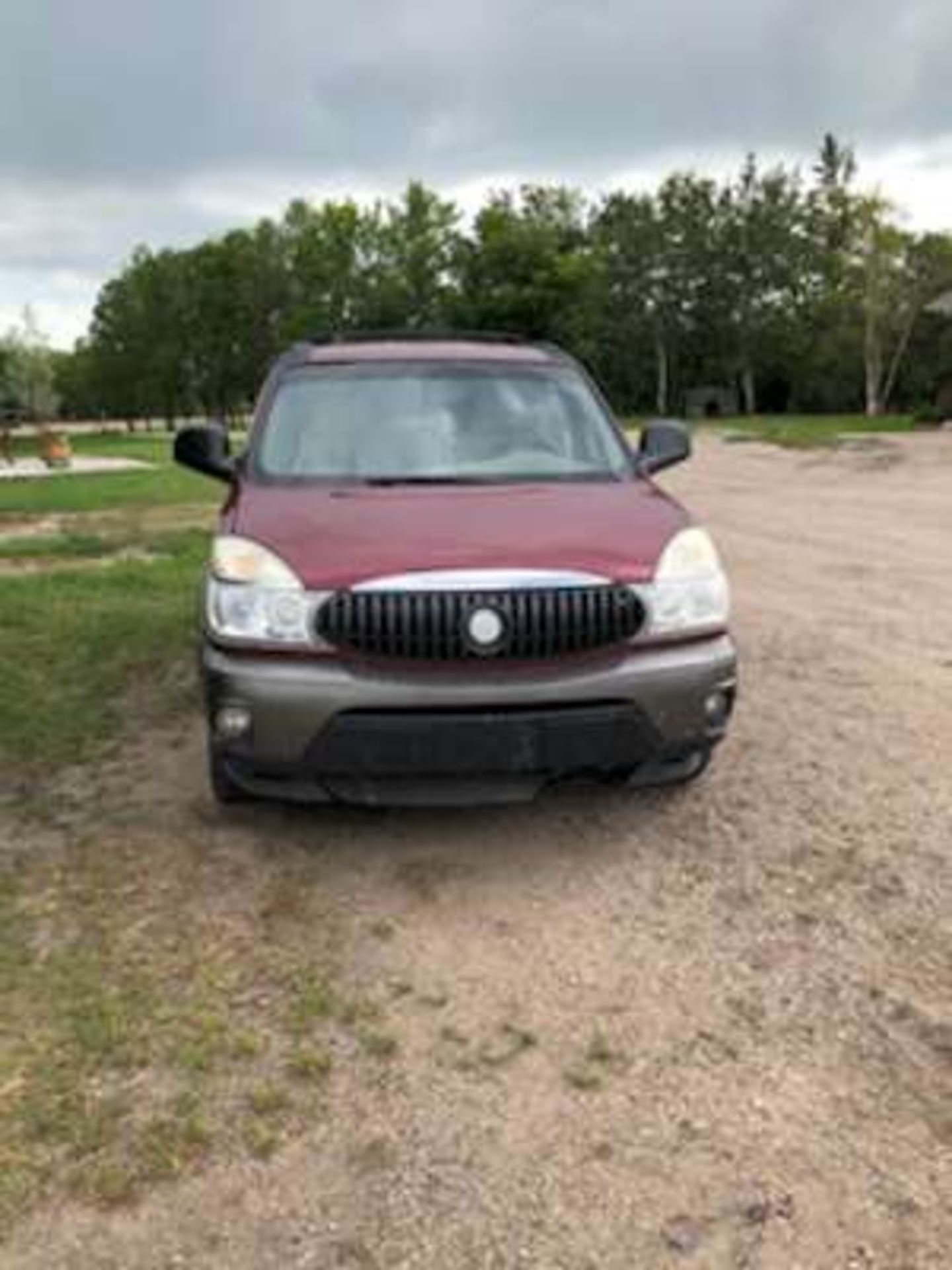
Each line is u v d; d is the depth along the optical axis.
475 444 4.92
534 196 72.44
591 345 69.62
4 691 6.16
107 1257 2.32
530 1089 2.84
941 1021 3.09
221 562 3.98
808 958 3.41
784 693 6.00
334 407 5.06
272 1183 2.52
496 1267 2.28
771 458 25.08
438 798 3.91
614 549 3.93
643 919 3.67
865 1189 2.48
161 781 4.89
